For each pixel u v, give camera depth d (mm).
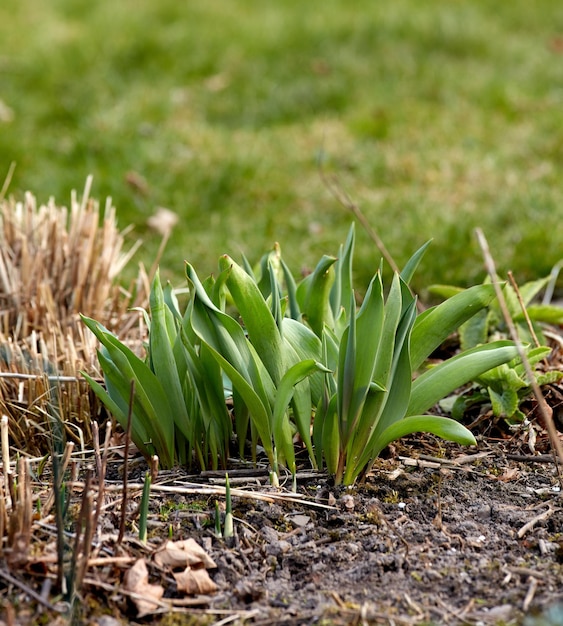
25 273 3711
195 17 8906
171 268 4727
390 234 4902
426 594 2123
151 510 2432
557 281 4473
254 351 2523
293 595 2133
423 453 2789
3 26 8680
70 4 9391
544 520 2410
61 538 2049
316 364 2320
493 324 3463
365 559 2254
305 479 2592
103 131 6328
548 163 5887
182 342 2576
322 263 2781
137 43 8062
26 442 2820
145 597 2070
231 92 7387
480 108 7082
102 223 5133
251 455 2762
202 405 2619
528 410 3014
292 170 5988
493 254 4609
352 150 6281
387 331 2455
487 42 8320
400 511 2457
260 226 5184
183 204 5457
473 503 2504
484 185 5605
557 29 9000
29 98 7047
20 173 5727
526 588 2129
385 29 8438
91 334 3322
